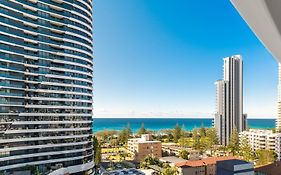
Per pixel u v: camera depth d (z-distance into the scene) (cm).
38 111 5481
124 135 13612
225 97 13362
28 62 5416
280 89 14088
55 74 5828
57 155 5634
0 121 4850
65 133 5847
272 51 275
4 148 4862
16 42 5216
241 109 13538
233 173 4491
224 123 13225
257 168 5066
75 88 6169
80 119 6228
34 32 5541
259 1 185
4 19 5062
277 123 14138
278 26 217
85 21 6512
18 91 5191
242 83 13738
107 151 11756
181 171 6181
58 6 5925
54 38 5853
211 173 6334
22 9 5366
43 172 5300
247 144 9525
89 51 6675
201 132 13662
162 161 8288
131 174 6025
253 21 213
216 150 11012
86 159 6222
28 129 5266
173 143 13325
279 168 5016
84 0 6500
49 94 5700
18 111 5147
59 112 5812
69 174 5647
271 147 9975
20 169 5047
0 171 4741
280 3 187
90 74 6675
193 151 9312
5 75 4994
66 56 6038
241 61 13875
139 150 9694
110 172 6359
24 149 5147
